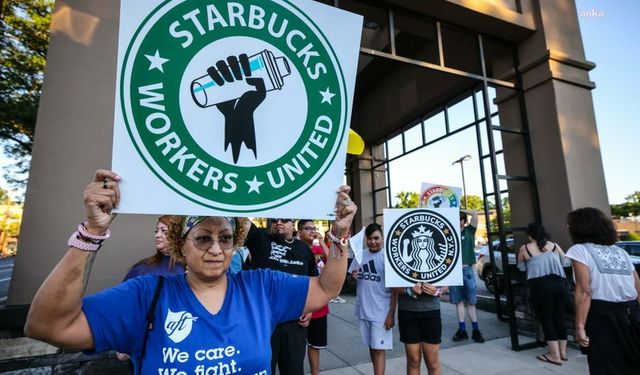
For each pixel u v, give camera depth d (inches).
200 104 46.4
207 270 45.3
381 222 346.0
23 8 184.2
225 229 46.6
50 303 35.8
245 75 49.4
